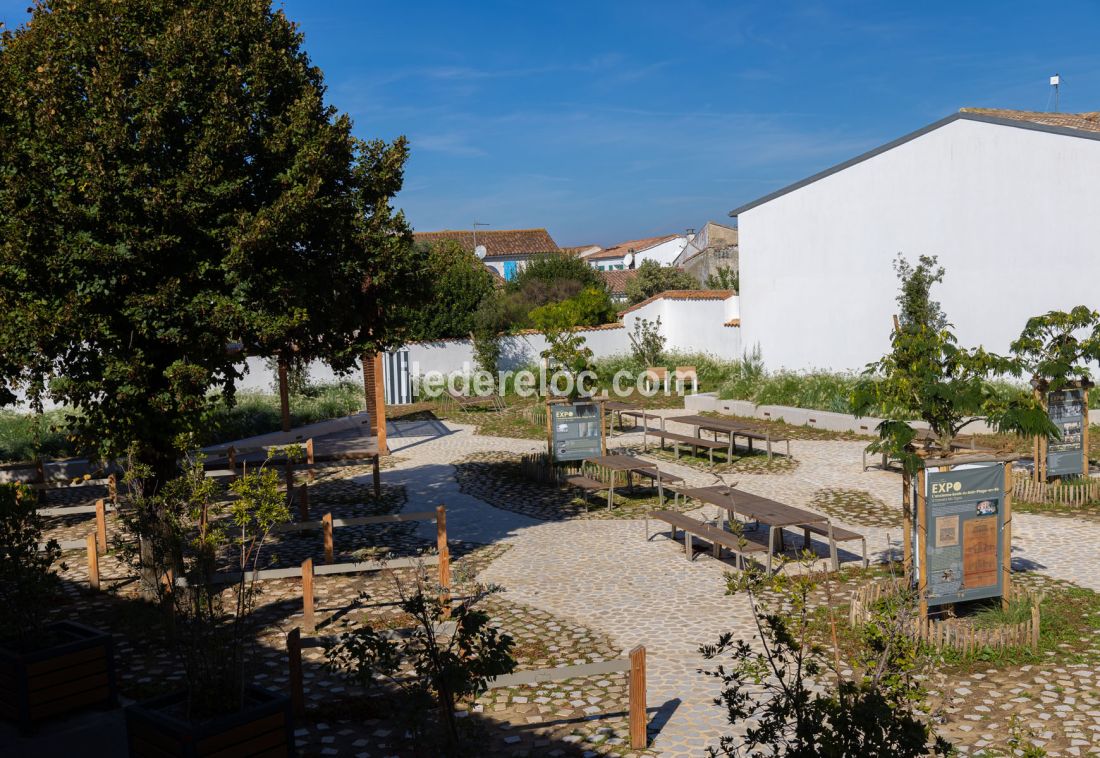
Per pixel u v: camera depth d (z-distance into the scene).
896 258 24.06
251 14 9.91
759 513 11.37
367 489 17.19
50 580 7.40
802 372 26.86
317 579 11.27
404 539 13.34
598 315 37.25
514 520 14.49
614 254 87.81
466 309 33.38
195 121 9.31
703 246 73.75
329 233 10.32
